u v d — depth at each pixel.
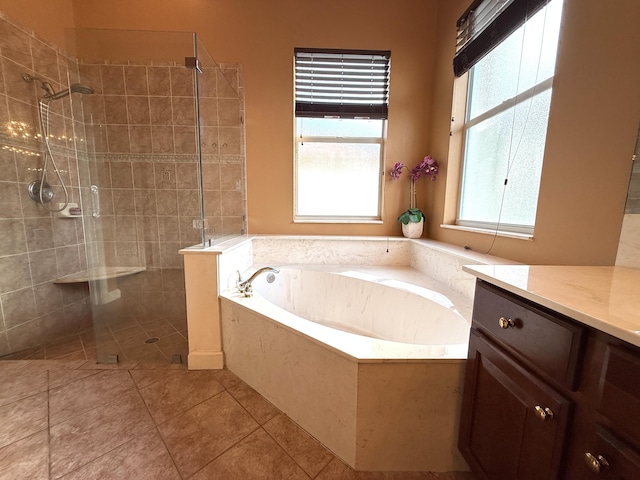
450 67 1.99
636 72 0.87
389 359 0.92
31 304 1.81
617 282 0.73
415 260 2.17
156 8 2.14
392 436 0.98
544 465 0.60
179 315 2.01
